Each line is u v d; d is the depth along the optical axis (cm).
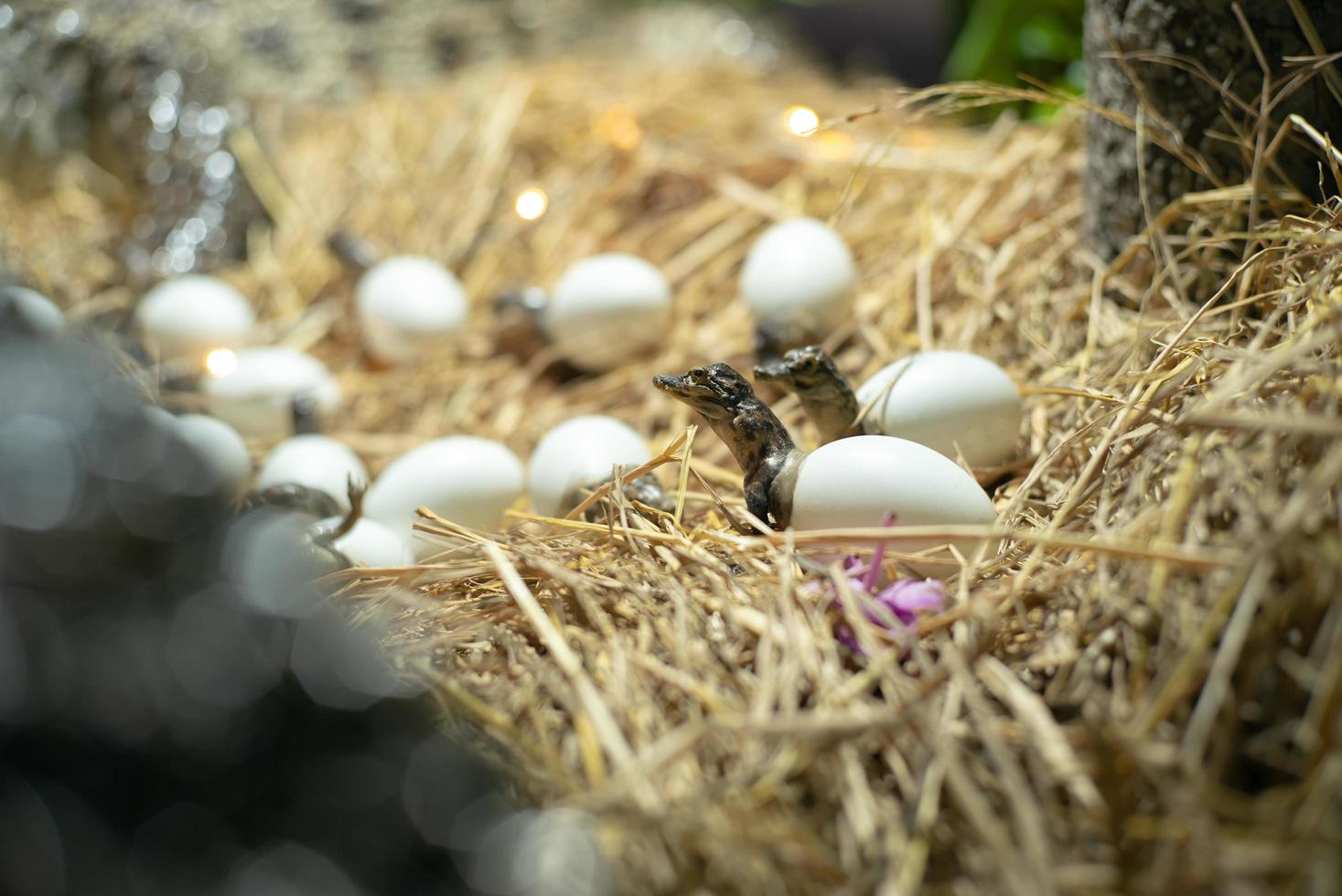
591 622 125
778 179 168
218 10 190
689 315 156
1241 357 125
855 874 116
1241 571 118
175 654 116
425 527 133
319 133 182
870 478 126
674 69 195
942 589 123
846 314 148
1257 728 117
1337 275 126
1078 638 121
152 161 172
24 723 114
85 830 113
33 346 120
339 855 115
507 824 117
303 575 121
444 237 168
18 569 115
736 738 119
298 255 168
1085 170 145
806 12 263
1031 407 138
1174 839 115
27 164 175
